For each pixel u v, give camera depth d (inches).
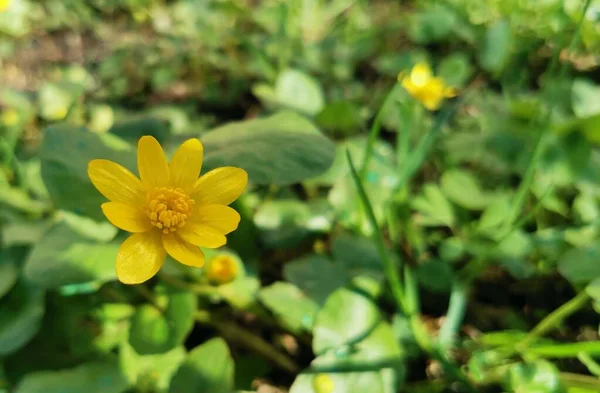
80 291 8.2
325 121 10.2
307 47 13.8
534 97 11.3
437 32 13.7
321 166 7.7
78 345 8.0
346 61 13.6
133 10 16.6
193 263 6.5
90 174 6.6
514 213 8.7
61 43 15.8
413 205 9.1
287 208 8.9
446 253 8.7
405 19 14.7
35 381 7.2
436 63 13.5
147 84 14.2
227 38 14.9
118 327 8.2
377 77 13.8
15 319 7.9
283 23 14.1
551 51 12.8
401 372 7.3
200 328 8.9
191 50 14.6
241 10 15.5
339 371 7.2
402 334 8.0
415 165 8.9
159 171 6.7
